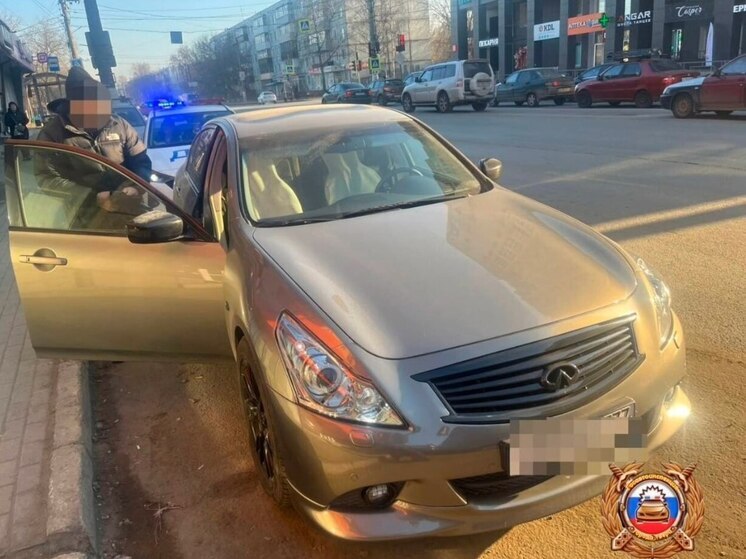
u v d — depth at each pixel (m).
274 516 2.88
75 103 4.59
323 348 2.34
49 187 3.41
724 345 3.94
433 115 24.19
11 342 4.78
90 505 2.96
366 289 2.56
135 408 3.94
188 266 3.30
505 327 2.34
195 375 4.29
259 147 3.77
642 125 15.07
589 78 22.66
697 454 2.94
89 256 3.37
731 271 5.13
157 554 2.73
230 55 101.31
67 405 3.72
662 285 2.89
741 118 15.14
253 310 2.68
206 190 3.91
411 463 2.19
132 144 5.10
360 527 2.29
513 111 23.42
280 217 3.35
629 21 32.88
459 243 2.93
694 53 30.77
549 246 2.89
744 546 2.44
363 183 3.65
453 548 2.59
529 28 39.62
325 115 4.24
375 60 41.25
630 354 2.48
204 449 3.45
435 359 2.25
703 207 7.07
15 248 3.40
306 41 83.56
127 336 3.48
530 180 9.44
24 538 2.69
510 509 2.31
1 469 3.20
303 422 2.31
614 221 6.85
